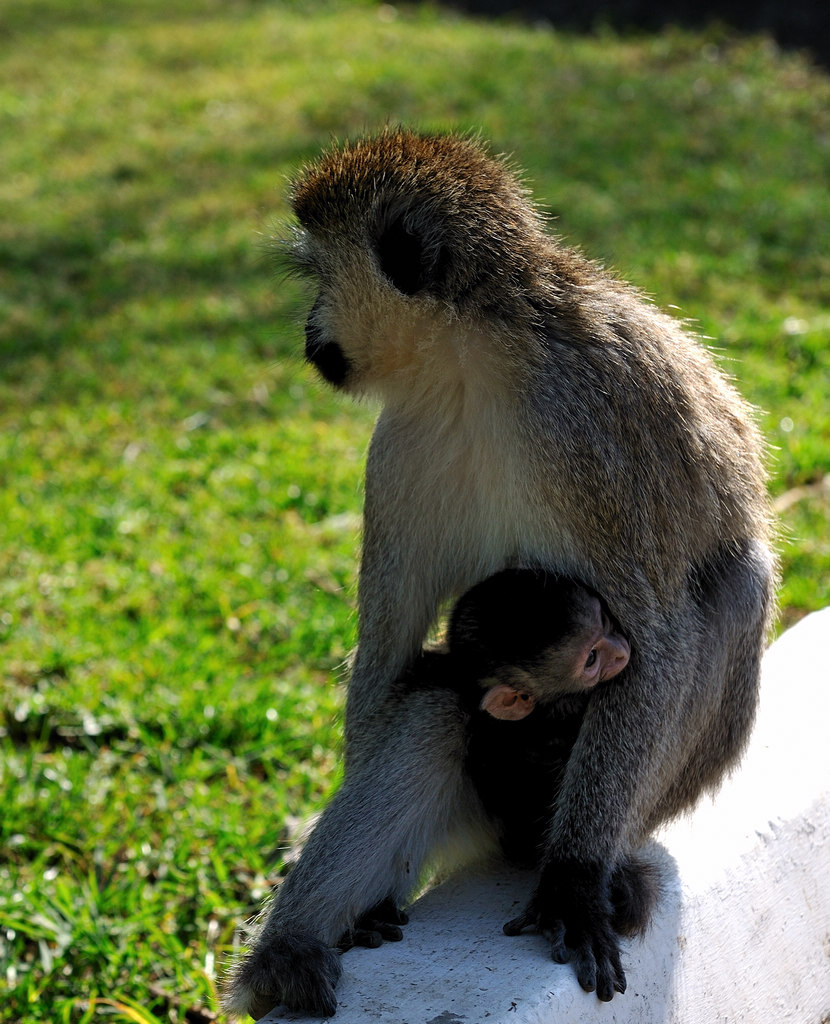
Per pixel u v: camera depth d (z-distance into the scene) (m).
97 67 18.02
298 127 14.98
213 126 15.41
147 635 6.66
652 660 3.55
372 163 3.81
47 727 5.97
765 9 17.28
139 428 9.31
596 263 4.14
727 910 3.58
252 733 5.90
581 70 15.88
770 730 4.25
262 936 3.52
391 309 3.73
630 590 3.55
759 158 13.30
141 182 14.15
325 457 8.70
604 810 3.46
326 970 3.17
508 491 3.68
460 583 4.08
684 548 3.67
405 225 3.71
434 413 3.83
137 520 7.96
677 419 3.69
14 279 12.05
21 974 4.52
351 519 7.87
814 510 7.60
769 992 3.70
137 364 10.30
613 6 18.28
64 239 12.88
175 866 5.00
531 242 3.78
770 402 8.91
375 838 3.56
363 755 3.87
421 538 3.97
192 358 10.34
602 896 3.32
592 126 14.06
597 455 3.51
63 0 21.41
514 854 3.89
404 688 3.94
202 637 6.66
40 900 4.74
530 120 14.28
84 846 5.15
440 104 15.00
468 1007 3.00
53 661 6.46
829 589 6.80
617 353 3.62
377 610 4.02
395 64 16.50
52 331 10.94
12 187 14.29
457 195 3.72
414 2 19.75
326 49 17.66
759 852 3.72
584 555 3.59
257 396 9.70
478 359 3.64
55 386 10.02
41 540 7.75
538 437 3.54
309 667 6.51
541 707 3.80
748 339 9.85
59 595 7.18
